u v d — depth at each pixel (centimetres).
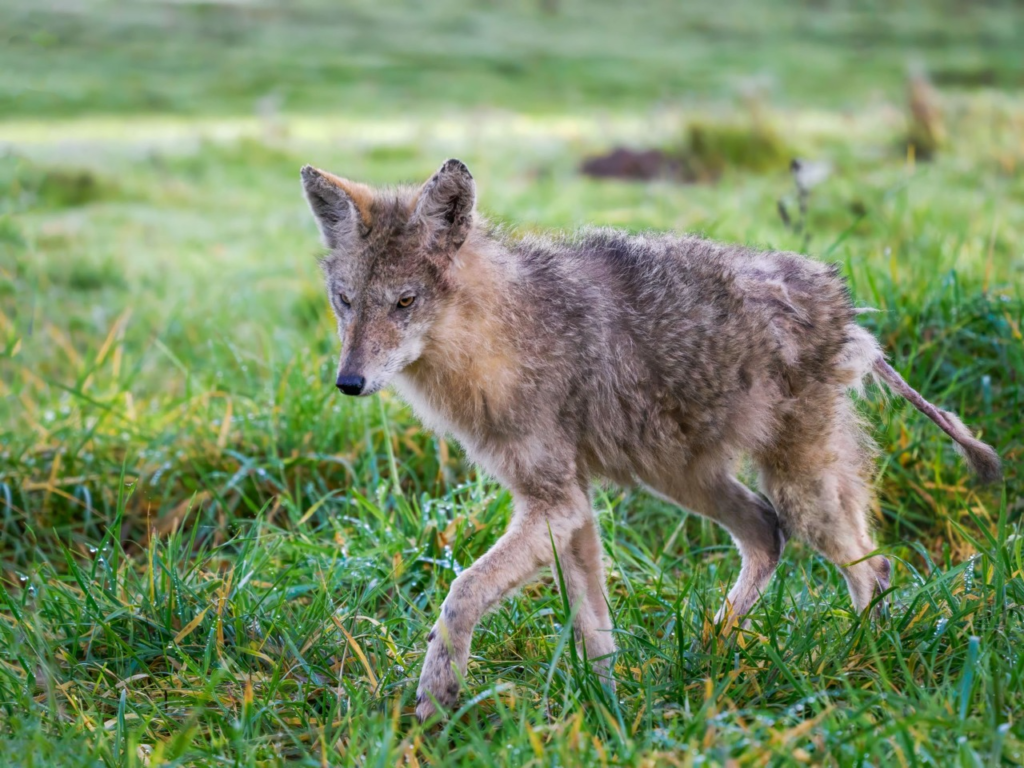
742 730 732
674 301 975
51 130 3228
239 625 963
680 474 1011
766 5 6719
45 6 5212
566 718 826
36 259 1966
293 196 2586
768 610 929
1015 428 1218
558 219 2011
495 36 5616
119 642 943
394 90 4059
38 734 769
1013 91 3559
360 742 801
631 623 991
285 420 1346
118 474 1318
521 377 924
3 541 1227
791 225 1672
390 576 1065
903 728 696
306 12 6222
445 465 1269
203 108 3666
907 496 1227
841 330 998
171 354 1492
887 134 2827
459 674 827
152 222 2380
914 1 6712
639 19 6253
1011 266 1576
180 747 755
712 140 2656
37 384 1592
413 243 915
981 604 884
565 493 927
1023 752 708
